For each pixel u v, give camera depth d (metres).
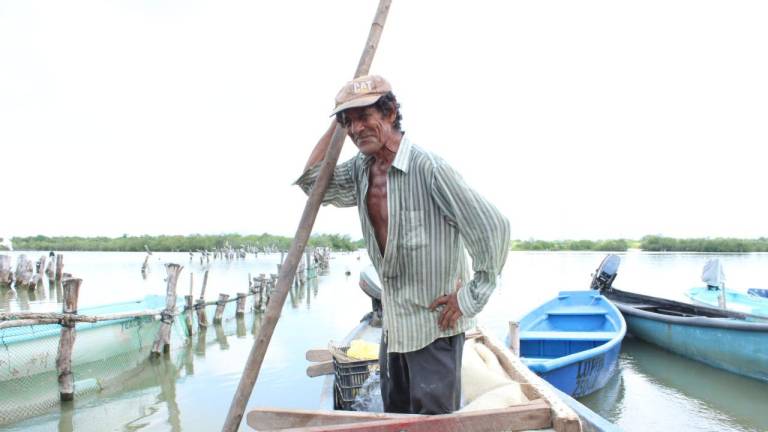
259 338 1.94
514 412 1.76
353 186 2.20
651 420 6.31
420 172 1.84
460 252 2.01
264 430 1.88
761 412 6.49
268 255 57.91
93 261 45.62
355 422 1.80
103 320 7.39
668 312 10.47
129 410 6.21
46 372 6.77
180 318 9.96
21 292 19.42
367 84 1.83
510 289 21.22
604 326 8.79
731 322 7.47
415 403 2.00
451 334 2.01
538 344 6.97
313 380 7.49
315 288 21.48
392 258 1.93
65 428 5.61
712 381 7.73
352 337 5.79
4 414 5.89
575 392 5.75
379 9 2.11
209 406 6.37
